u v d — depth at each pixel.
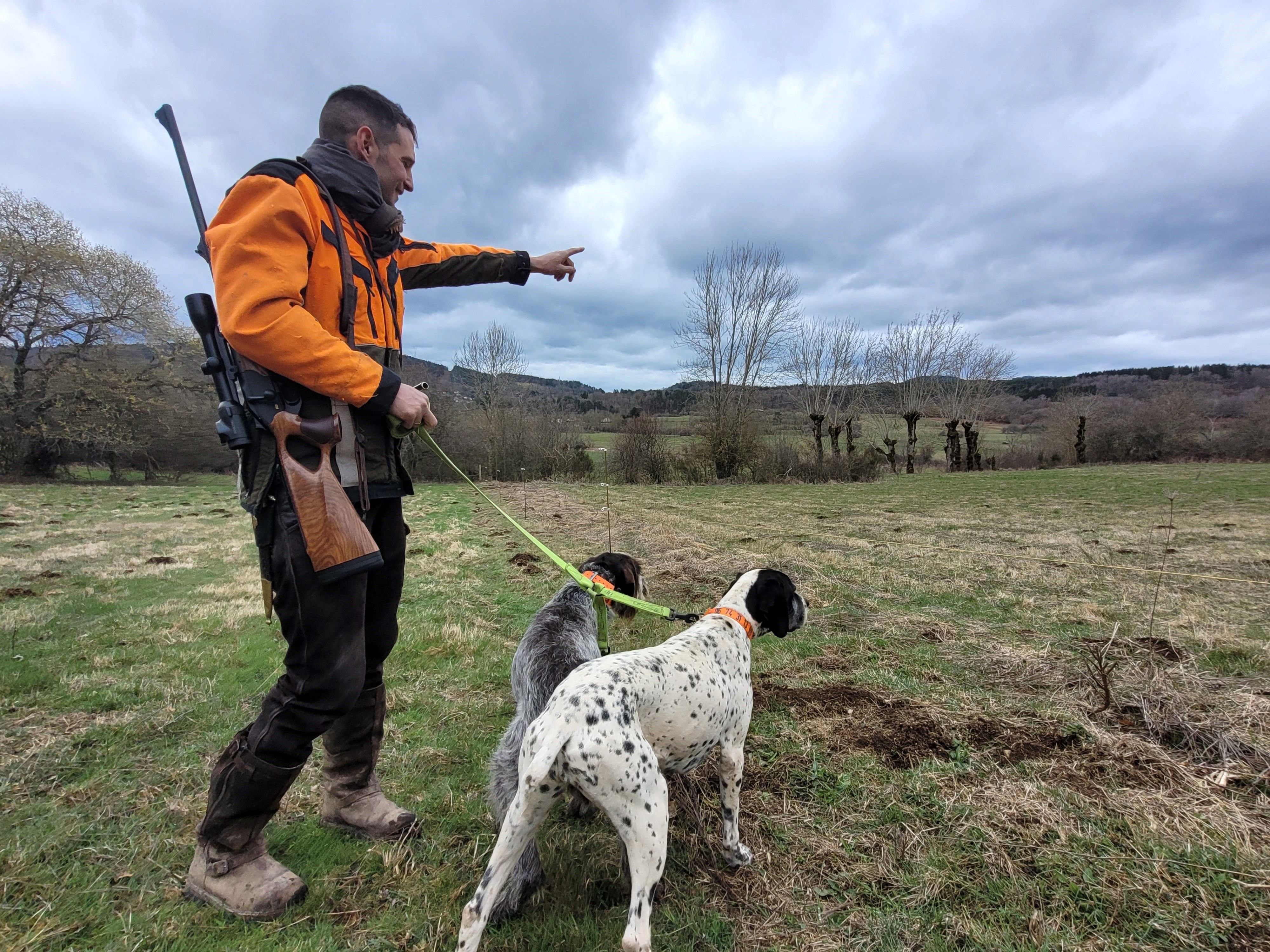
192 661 4.73
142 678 4.35
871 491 22.70
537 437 32.44
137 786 2.97
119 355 28.66
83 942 2.05
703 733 2.38
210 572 8.23
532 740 2.04
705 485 27.72
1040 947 2.08
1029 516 13.92
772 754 3.30
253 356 1.86
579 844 2.63
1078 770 3.09
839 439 44.22
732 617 2.77
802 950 2.10
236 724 3.68
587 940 2.12
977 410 43.75
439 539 11.34
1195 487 20.42
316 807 2.81
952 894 2.34
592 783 1.96
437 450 2.66
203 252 2.07
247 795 2.12
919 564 8.41
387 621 2.56
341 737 2.60
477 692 4.22
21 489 22.80
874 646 5.03
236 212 1.89
